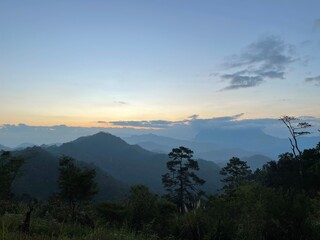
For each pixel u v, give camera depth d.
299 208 9.88
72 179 19.75
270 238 9.77
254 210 9.98
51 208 17.44
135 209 16.39
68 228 11.05
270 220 9.75
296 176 44.19
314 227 10.04
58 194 20.25
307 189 38.00
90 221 14.77
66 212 16.20
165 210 17.34
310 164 45.16
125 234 10.97
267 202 9.98
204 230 12.12
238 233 10.19
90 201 20.61
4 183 20.39
